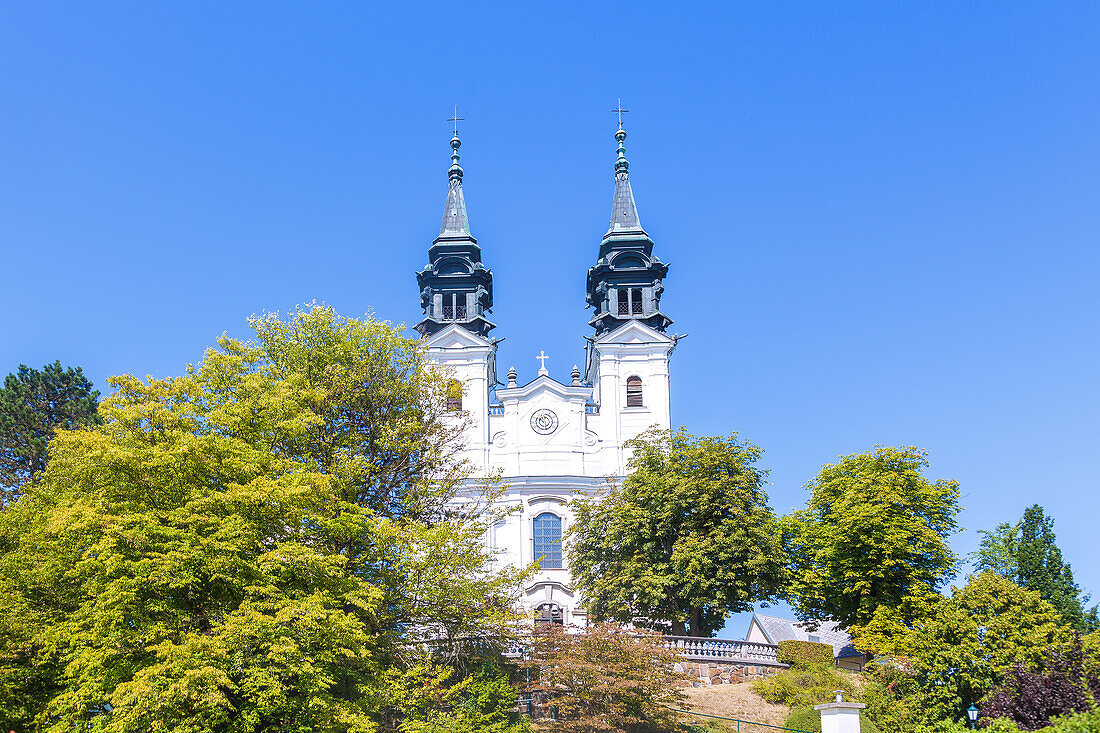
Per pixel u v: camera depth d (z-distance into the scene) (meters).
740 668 42.69
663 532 50.03
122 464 28.44
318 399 33.94
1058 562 54.97
